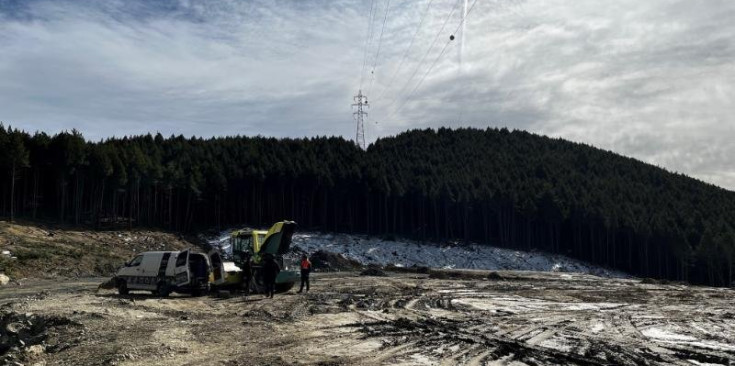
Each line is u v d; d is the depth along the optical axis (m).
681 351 13.99
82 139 71.38
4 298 26.61
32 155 70.44
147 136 115.38
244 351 12.61
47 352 12.46
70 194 78.75
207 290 27.34
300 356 12.11
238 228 85.69
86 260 47.75
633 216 102.19
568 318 21.03
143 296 26.05
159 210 86.38
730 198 158.75
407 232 95.94
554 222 97.81
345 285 36.38
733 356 13.35
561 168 149.50
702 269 92.94
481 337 15.53
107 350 12.22
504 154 159.00
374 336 15.23
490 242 97.31
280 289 29.34
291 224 28.34
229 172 90.00
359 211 95.88
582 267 89.50
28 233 54.91
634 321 20.67
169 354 12.02
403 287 35.34
